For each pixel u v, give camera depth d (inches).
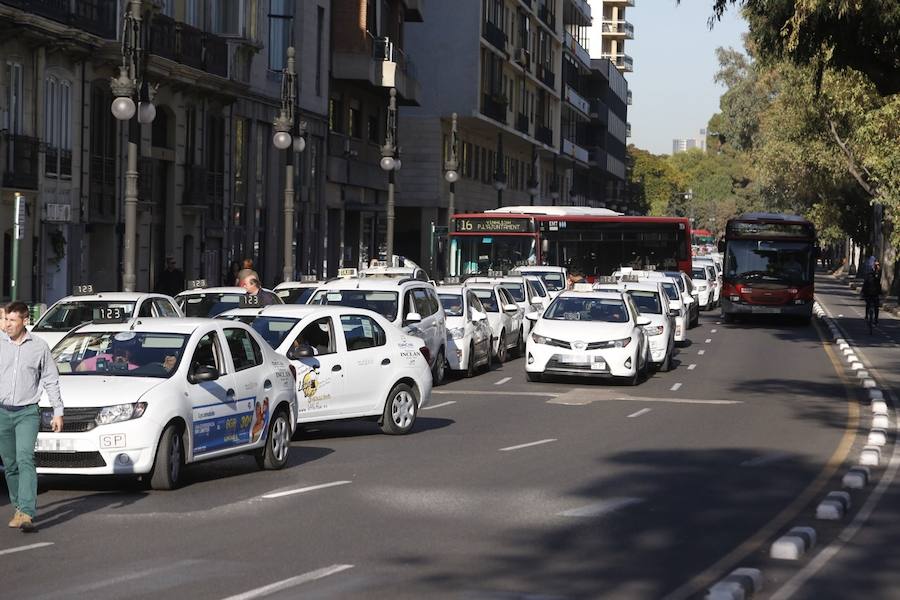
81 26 1284.4
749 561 396.8
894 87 984.9
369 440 703.1
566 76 4062.5
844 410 867.4
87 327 570.9
